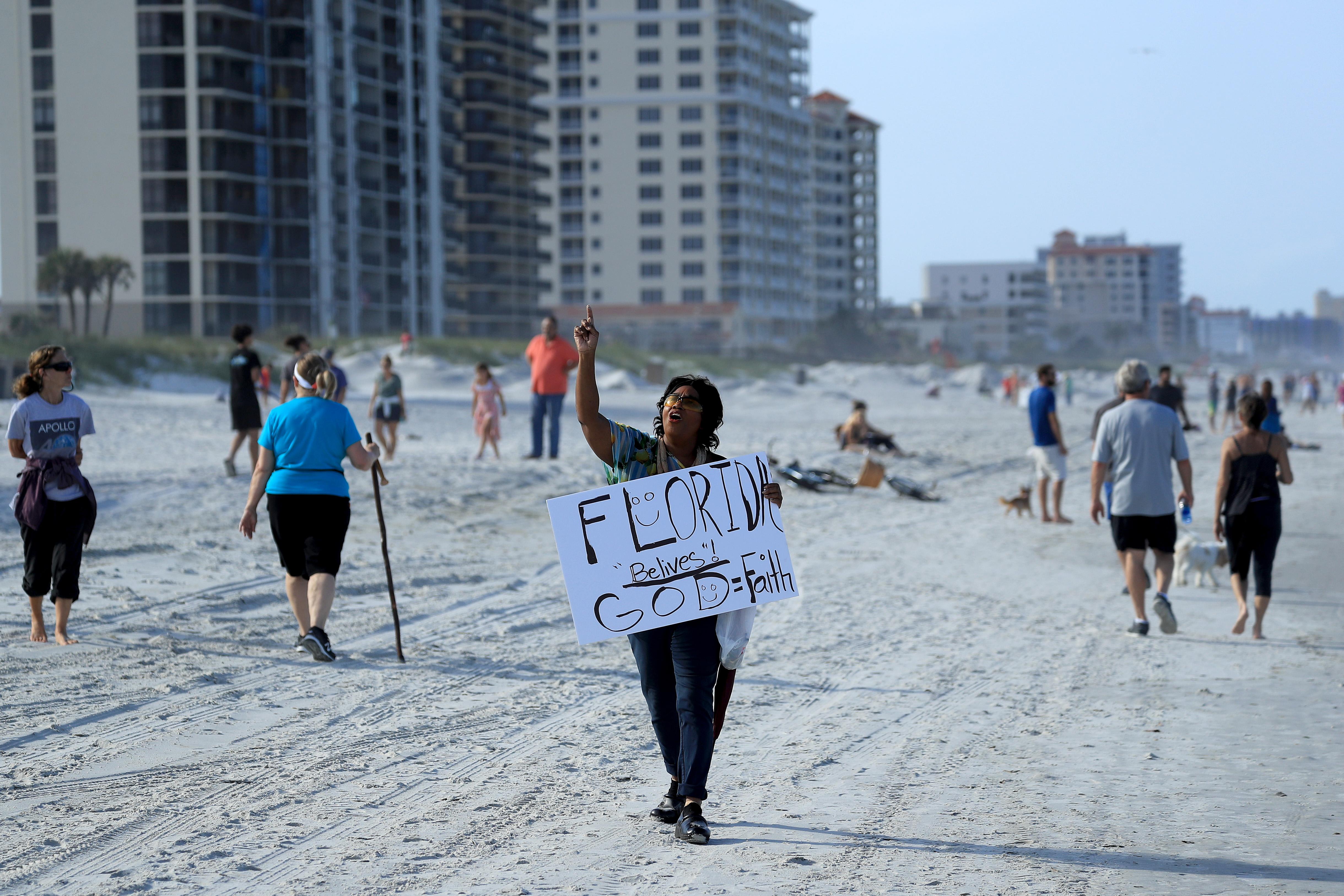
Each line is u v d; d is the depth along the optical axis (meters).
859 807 5.23
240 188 80.44
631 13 136.00
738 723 6.70
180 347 48.12
